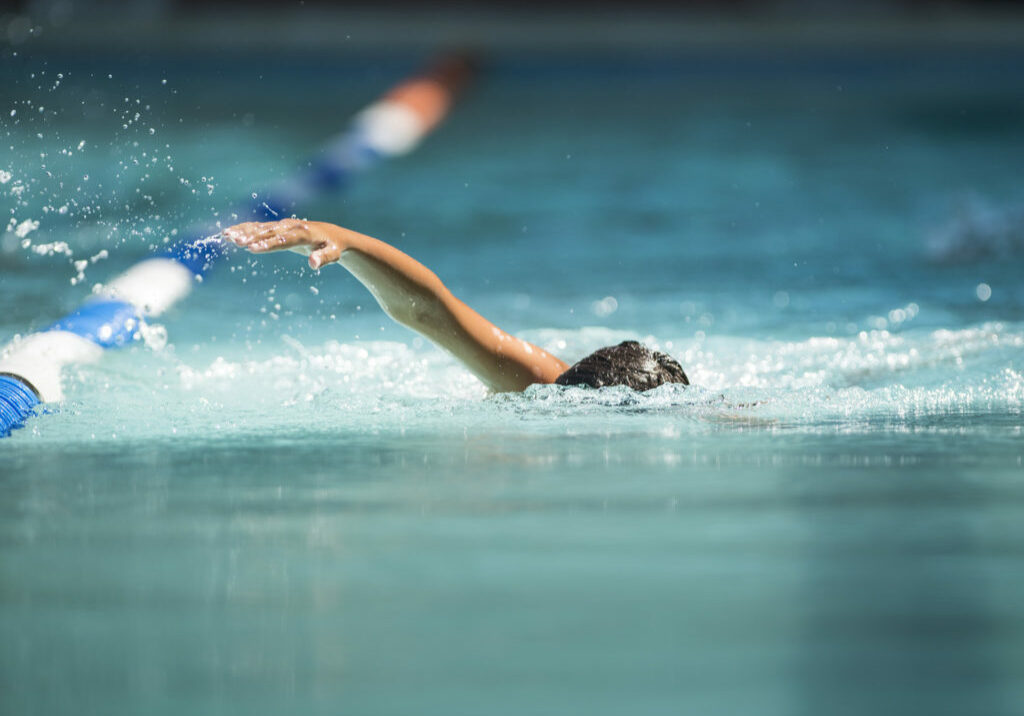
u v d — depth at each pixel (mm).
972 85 51469
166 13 72500
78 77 51375
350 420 9633
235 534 5969
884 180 30547
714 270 20641
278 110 43812
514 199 28641
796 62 60094
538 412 9914
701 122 43031
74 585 5148
